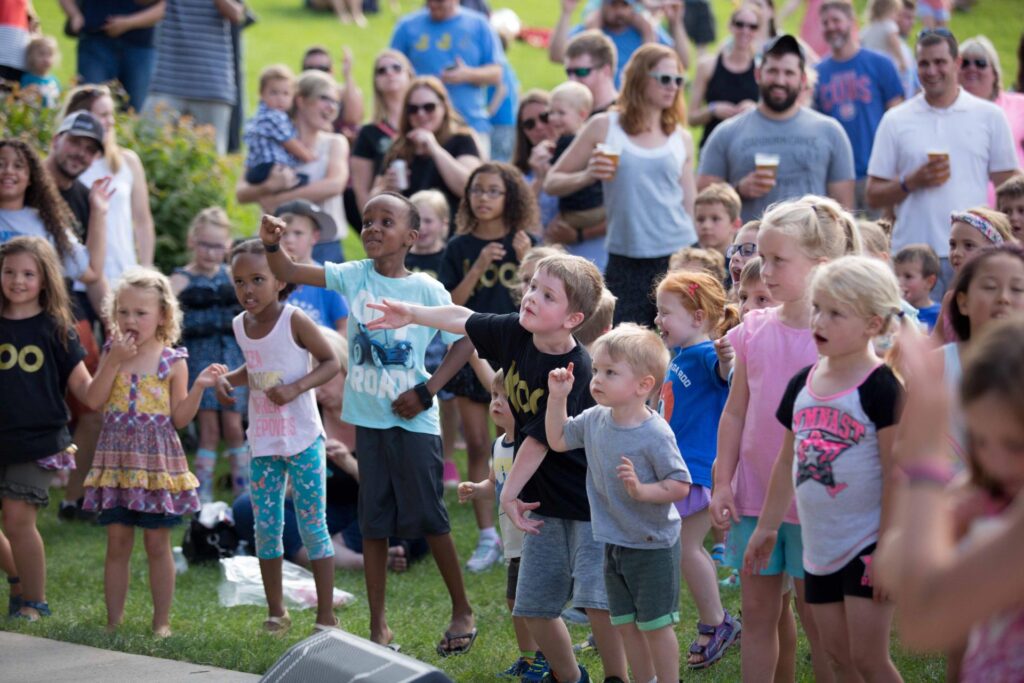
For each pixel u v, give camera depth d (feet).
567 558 53.01
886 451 42.60
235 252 66.90
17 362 67.87
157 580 66.74
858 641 42.83
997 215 58.08
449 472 100.58
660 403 62.13
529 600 52.75
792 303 49.70
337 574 82.07
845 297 42.50
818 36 170.09
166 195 117.50
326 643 42.65
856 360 43.83
